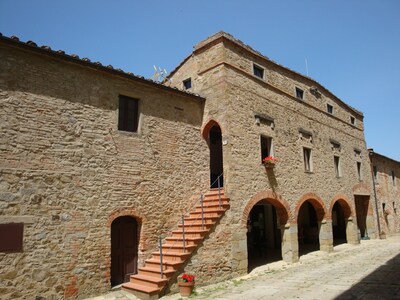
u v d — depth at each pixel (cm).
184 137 1112
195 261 909
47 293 739
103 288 834
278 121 1345
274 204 1286
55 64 836
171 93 1095
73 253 793
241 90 1198
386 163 2505
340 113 1891
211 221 988
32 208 745
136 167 955
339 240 2011
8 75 753
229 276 998
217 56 1183
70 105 847
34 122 778
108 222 866
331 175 1662
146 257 939
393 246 1700
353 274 1012
